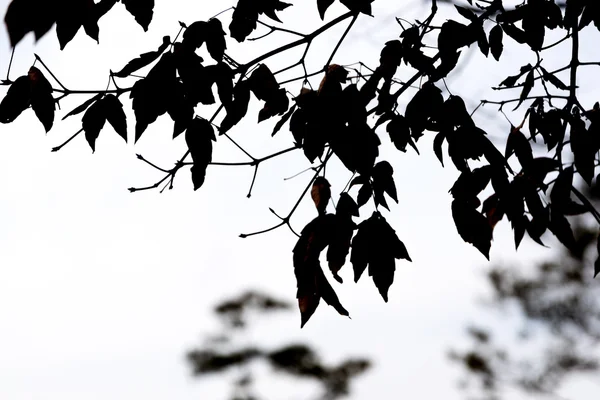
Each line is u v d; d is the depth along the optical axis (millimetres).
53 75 1917
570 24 2020
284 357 11156
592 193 1992
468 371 8391
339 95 1948
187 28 1937
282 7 1964
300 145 1969
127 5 1911
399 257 1950
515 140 1999
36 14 1785
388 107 1979
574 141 1979
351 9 1943
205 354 12078
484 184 1967
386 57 1988
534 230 1980
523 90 2041
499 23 2014
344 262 1959
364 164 1932
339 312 1960
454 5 2023
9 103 1916
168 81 1925
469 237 1967
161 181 1991
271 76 1968
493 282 8383
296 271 1968
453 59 1981
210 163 1963
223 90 1937
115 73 1929
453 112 1966
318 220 1967
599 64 2018
